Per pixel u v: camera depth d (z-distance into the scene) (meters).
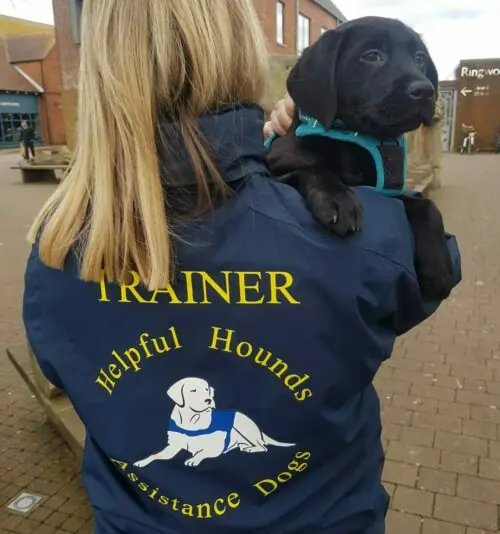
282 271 1.05
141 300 1.08
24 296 1.22
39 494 2.97
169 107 1.06
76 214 1.10
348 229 1.06
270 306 1.05
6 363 4.44
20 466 3.20
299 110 1.59
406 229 1.17
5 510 2.86
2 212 10.81
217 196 1.06
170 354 1.08
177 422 1.10
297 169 1.39
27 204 11.73
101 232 1.04
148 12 1.05
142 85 1.03
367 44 1.50
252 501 1.14
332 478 1.20
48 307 1.15
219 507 1.13
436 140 12.56
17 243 8.26
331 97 1.47
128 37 1.04
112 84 1.03
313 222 1.08
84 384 1.14
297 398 1.08
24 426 3.59
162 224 1.01
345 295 1.06
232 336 1.06
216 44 1.06
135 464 1.14
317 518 1.18
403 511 2.76
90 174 1.09
